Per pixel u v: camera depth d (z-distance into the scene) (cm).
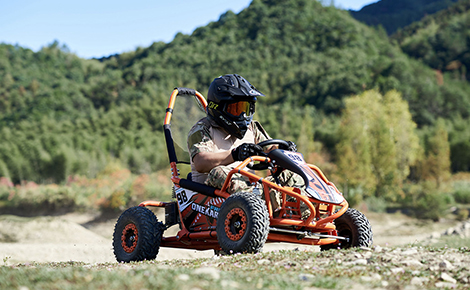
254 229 407
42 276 288
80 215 4169
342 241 509
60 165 7512
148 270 311
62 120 14250
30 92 17375
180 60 19412
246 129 524
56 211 4266
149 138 10175
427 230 3011
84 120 12900
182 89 602
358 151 4731
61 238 1895
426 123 11156
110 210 4094
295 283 285
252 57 18662
